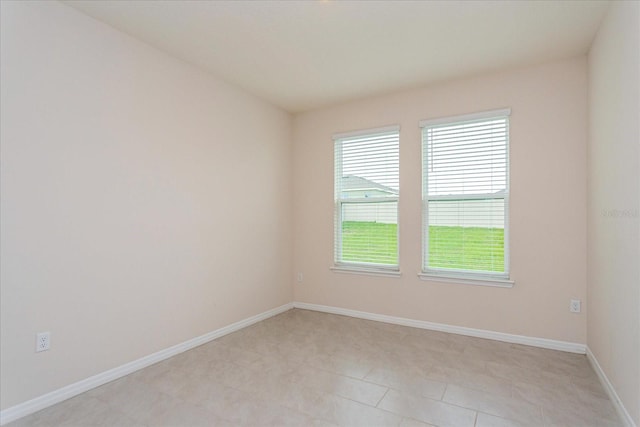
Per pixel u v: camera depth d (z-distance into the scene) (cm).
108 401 222
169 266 297
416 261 370
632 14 185
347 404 217
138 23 251
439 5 230
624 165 198
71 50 232
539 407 212
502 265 332
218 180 346
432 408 212
